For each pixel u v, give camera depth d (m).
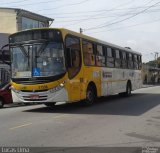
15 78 16.84
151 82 71.12
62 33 16.30
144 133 11.38
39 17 49.50
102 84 20.91
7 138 10.46
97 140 10.20
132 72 27.72
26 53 16.70
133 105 19.97
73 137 10.61
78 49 17.69
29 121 13.78
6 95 21.05
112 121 13.80
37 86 16.28
